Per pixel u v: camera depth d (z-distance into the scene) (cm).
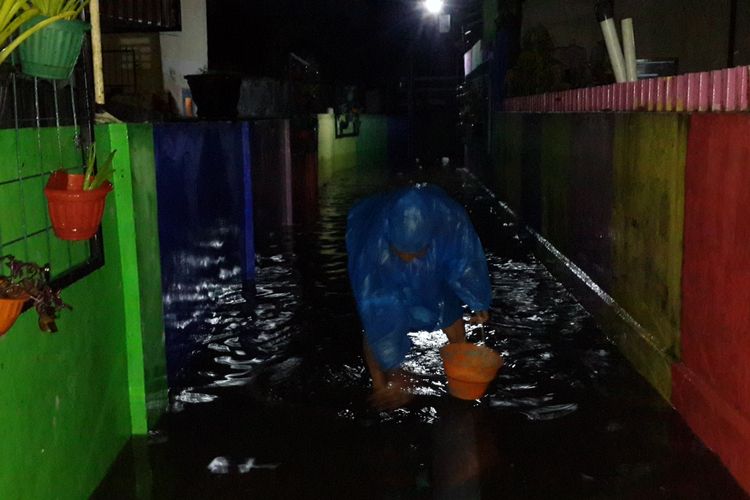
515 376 487
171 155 466
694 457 372
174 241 468
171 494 335
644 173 518
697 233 416
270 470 357
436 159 2875
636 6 1162
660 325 479
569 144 768
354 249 436
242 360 514
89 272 328
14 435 259
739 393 354
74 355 319
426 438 393
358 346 543
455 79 2931
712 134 397
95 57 441
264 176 953
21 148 271
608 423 414
